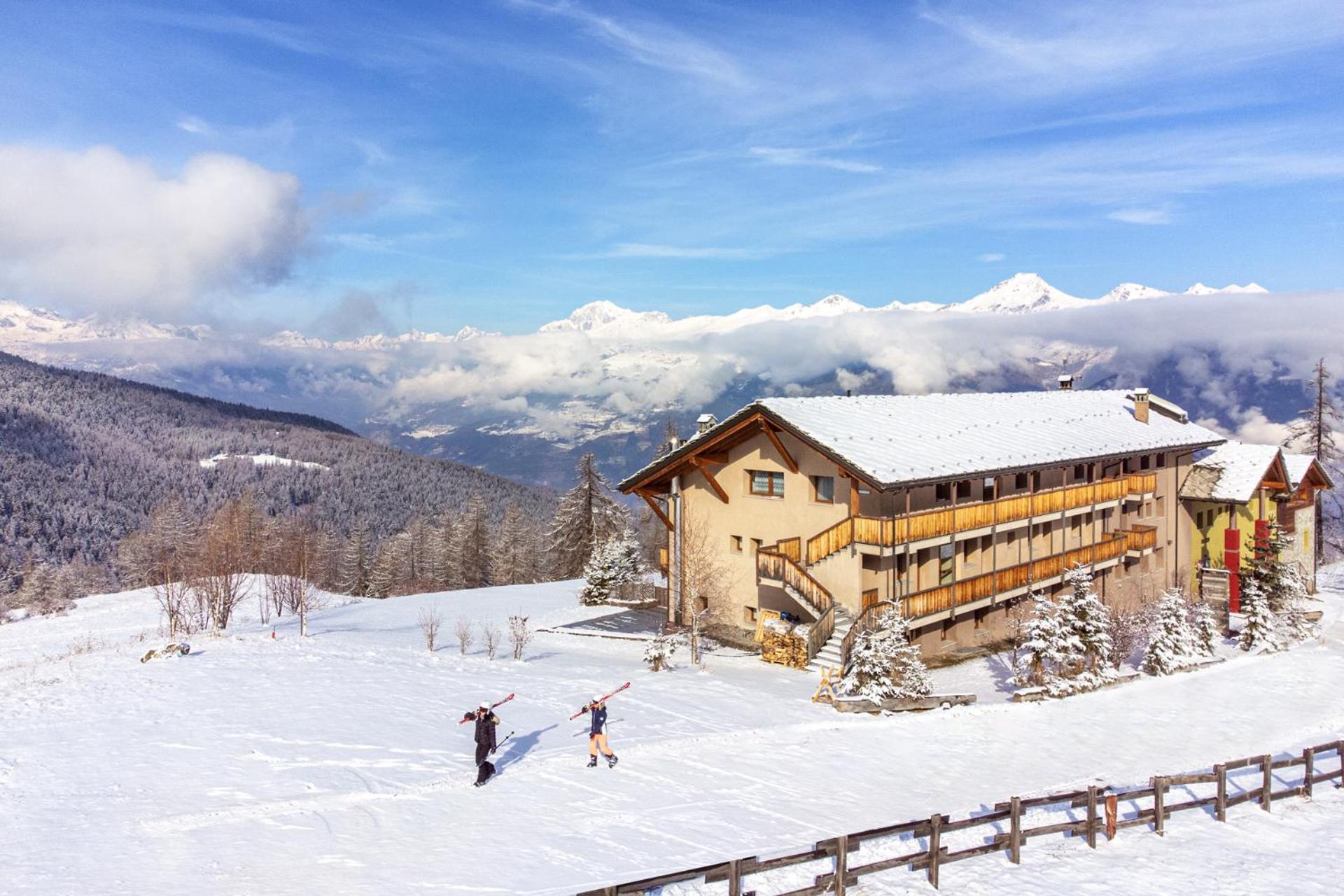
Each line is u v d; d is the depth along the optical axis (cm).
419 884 1195
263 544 8000
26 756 1712
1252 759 1708
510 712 2091
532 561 9312
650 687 2383
